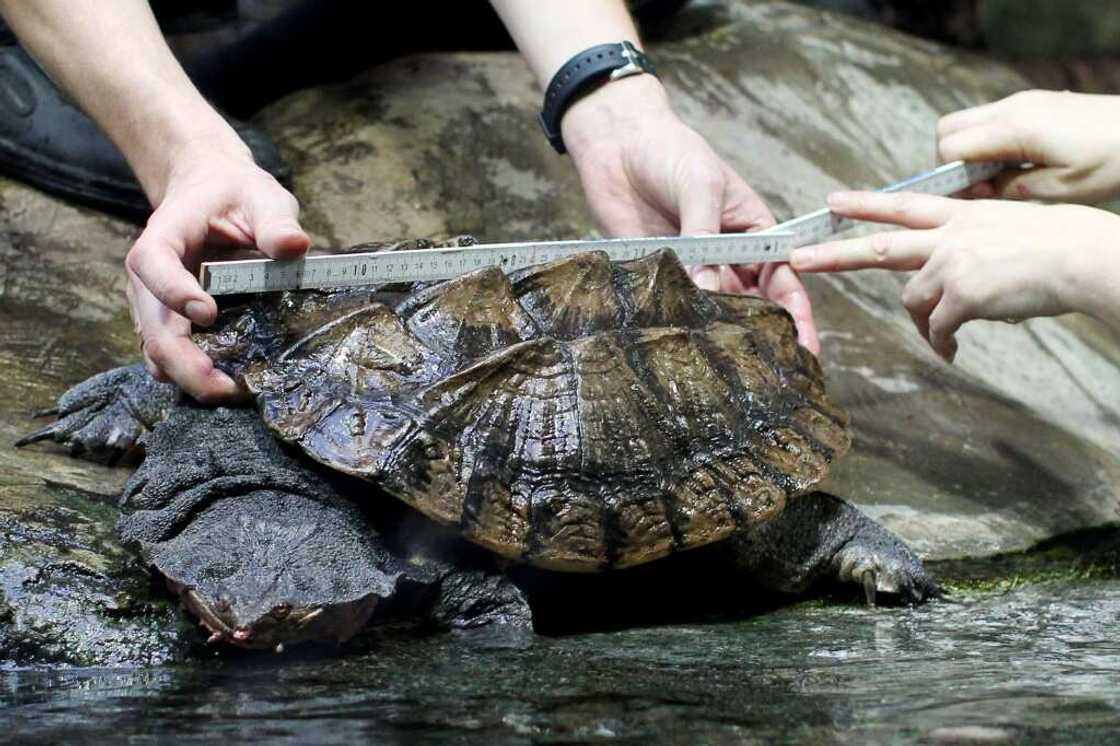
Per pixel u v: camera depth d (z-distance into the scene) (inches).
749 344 99.2
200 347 87.8
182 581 75.7
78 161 131.2
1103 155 100.4
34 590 80.2
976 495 120.0
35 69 133.9
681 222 108.7
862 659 80.7
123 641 79.2
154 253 81.1
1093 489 125.1
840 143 177.8
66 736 64.2
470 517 82.3
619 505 85.8
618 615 94.2
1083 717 67.3
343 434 82.6
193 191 84.6
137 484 84.3
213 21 158.2
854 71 196.1
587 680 74.5
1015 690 72.7
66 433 95.4
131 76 90.4
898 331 144.8
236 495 83.1
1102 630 90.4
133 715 67.9
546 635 87.4
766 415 96.2
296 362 86.7
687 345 94.6
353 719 66.9
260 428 86.4
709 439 92.0
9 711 68.5
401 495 81.2
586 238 143.1
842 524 100.8
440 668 77.1
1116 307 88.7
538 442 85.9
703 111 170.7
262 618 74.0
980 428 130.6
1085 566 113.8
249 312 90.3
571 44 118.0
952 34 262.8
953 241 96.0
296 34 158.7
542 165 152.4
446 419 84.3
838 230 108.1
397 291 93.2
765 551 98.0
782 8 212.1
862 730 65.2
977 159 105.8
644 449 88.4
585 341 90.4
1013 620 93.8
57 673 76.6
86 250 129.3
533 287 93.0
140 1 95.8
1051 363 149.5
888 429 127.4
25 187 135.4
